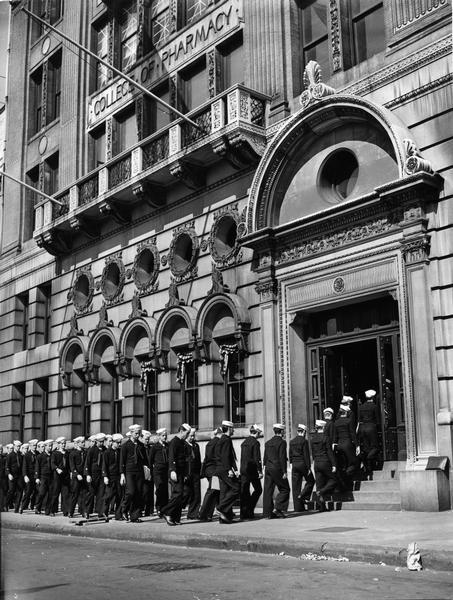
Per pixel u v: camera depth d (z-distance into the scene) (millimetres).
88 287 27172
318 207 18047
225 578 8547
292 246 18484
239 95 19547
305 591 7469
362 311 17391
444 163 15305
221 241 20938
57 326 28531
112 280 25812
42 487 21203
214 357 20609
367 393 16297
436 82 15664
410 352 15320
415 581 7852
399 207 15805
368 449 16016
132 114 26328
